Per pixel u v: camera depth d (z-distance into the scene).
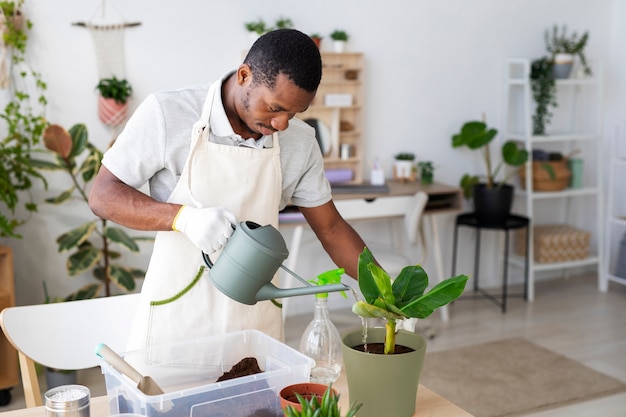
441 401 1.50
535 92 5.02
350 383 1.40
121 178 1.61
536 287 5.23
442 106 4.83
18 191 3.83
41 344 1.84
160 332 1.66
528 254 4.85
